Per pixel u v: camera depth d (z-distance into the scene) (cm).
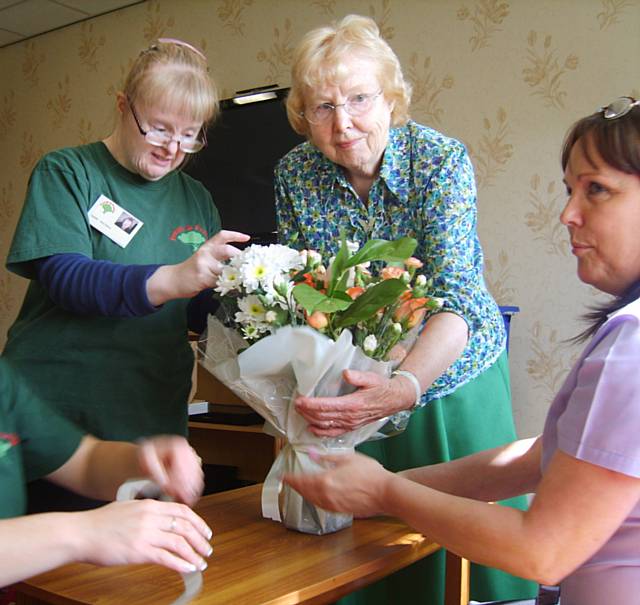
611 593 98
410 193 160
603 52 291
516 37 308
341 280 126
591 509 91
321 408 122
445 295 152
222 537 130
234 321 130
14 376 114
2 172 482
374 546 126
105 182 162
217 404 319
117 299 144
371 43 151
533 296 304
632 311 96
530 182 305
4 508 100
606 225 101
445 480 132
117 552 88
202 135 165
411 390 133
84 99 443
